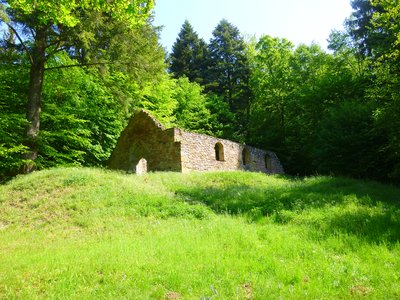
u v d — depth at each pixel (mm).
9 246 8242
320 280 4926
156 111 29875
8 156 16219
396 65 16922
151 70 18234
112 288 4711
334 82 28578
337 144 19266
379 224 7695
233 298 4293
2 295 4590
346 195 11672
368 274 5133
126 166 23375
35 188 13539
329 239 6867
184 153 20984
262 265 5539
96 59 17734
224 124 41406
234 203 11688
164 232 8172
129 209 11055
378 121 15445
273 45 37031
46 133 17812
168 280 4914
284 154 33688
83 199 12047
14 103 18734
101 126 24297
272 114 35969
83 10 15789
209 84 44281
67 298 4398
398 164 16250
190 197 13305
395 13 13812
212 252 6238
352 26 30828
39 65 17281
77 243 7832
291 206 10617
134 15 8188
